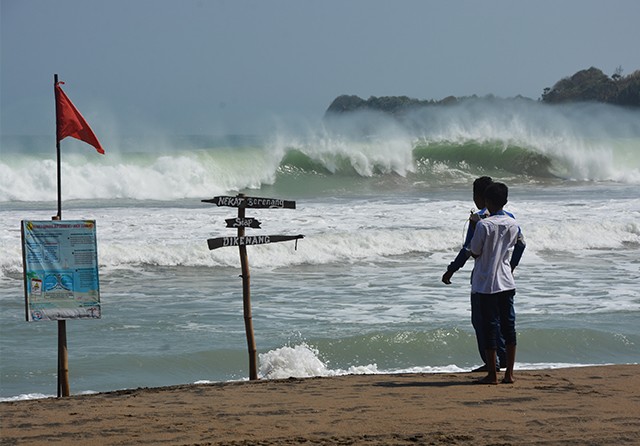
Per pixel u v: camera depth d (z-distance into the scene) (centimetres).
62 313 1440
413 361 2078
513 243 1503
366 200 6062
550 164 8744
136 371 1981
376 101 12112
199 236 3984
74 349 2153
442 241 4006
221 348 2156
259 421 1188
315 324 2431
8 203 5869
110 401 1376
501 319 1507
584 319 2494
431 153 8438
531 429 1125
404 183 7875
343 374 1828
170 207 5503
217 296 2878
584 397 1351
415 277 3269
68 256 1445
